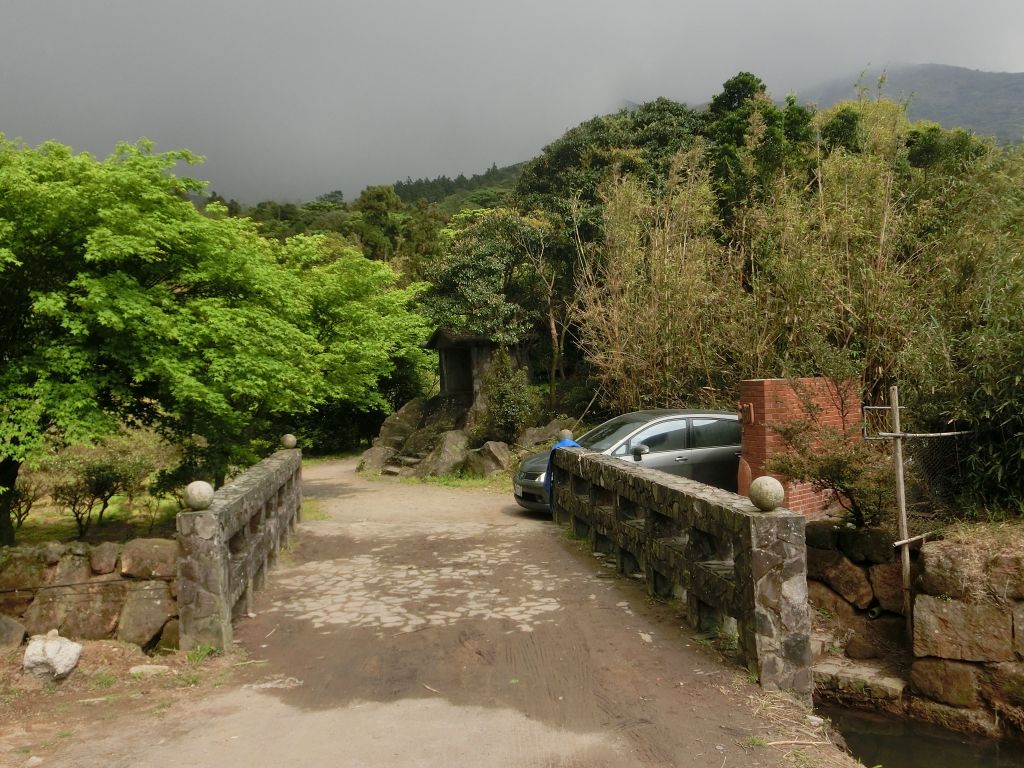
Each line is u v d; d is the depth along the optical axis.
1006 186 9.63
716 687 4.62
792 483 8.04
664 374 13.51
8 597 5.22
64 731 4.05
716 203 16.05
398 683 4.73
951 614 6.18
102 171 8.27
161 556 5.37
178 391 8.66
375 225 50.00
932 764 5.54
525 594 6.73
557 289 20.31
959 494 7.24
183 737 3.97
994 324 6.87
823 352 8.24
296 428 24.58
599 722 4.14
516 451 17.08
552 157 25.53
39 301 7.76
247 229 11.81
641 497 6.79
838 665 6.90
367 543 9.14
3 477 9.74
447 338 20.27
